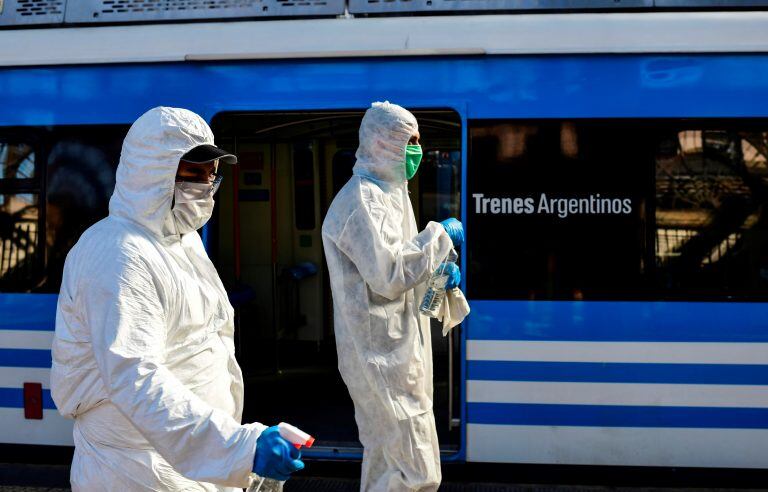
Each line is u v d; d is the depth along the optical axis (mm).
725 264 4973
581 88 5027
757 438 4926
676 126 4992
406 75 5113
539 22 5043
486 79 5070
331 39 5125
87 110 5344
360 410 3641
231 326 2562
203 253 2551
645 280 4988
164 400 2037
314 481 5297
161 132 2268
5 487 5098
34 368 5391
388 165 3639
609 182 5020
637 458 4977
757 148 4973
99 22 5328
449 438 5672
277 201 8516
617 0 5012
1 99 5418
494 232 5062
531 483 5070
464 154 5074
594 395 4996
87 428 2275
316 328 8648
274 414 6508
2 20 5418
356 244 3439
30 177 5426
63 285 2273
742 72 4965
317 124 7387
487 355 5051
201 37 5211
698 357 4949
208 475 2018
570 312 5012
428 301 3596
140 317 2133
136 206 2275
